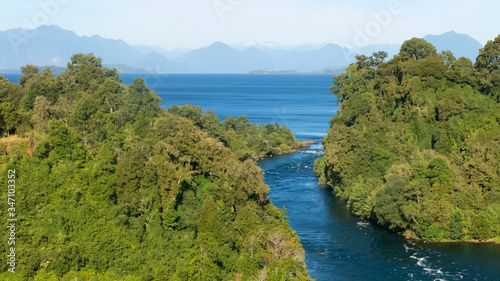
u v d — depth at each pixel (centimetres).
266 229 9200
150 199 9344
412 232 11681
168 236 9112
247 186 9831
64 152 9738
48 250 8175
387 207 11581
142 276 8125
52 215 8688
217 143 11388
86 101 11656
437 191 11794
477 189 11825
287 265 8288
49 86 13125
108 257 8381
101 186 9206
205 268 8425
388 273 9500
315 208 13875
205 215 9019
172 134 11875
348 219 12950
